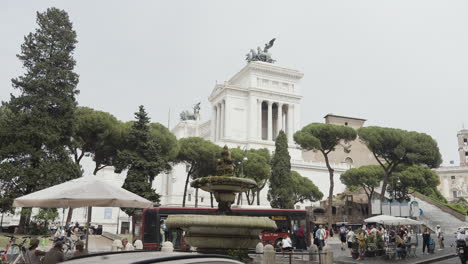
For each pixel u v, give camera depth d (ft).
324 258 66.39
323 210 228.02
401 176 222.89
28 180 116.67
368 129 197.26
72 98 134.51
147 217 98.99
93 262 13.67
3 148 118.32
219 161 56.44
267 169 208.23
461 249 74.38
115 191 46.14
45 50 132.05
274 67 351.05
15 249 53.11
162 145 179.32
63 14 138.51
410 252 100.17
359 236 92.32
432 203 252.21
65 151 129.08
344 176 232.53
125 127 164.14
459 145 516.73
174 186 265.75
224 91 344.90
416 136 194.59
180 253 14.85
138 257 14.03
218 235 50.06
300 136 199.72
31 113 123.44
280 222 113.39
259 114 338.54
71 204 45.01
